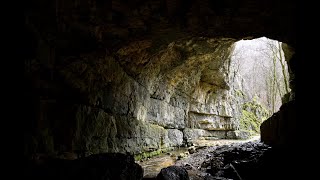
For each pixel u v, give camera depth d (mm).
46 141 6496
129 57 11352
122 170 5641
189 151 17062
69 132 7441
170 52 14250
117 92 10961
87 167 5332
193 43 14039
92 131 8680
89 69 8750
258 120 32344
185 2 8000
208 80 22281
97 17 7793
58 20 6848
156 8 8125
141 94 13789
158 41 11148
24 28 5469
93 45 8594
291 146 8633
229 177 9617
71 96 8055
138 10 8086
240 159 11531
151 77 14797
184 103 20984
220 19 9094
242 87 33781
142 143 13648
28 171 4852
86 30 7957
